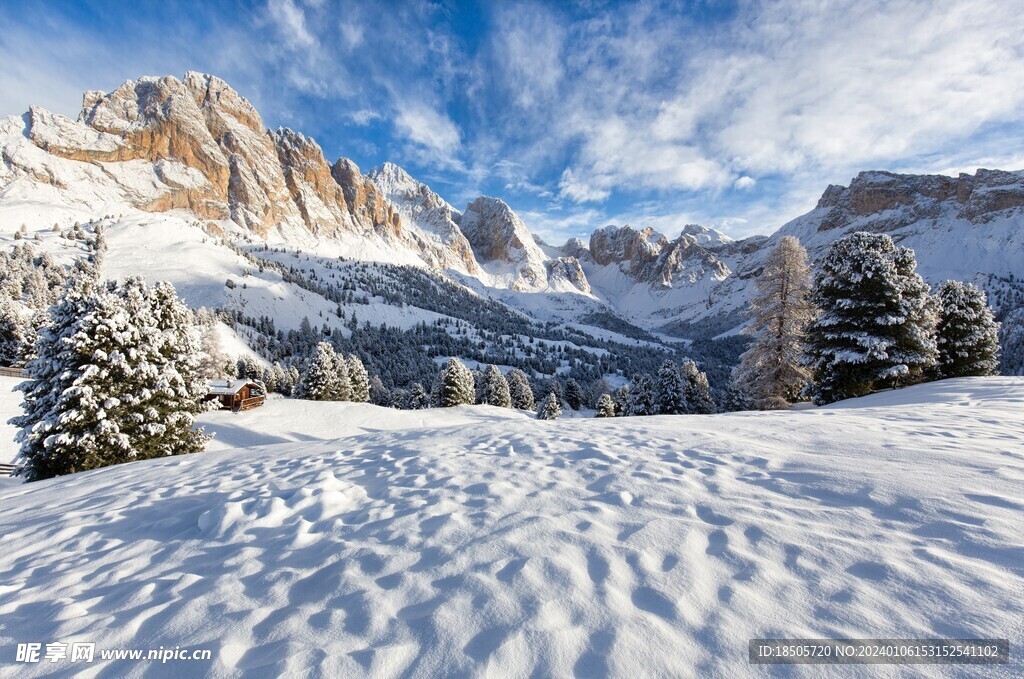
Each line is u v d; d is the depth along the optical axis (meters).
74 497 7.55
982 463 4.44
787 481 4.54
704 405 37.72
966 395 10.56
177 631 2.79
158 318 16.58
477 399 58.09
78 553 4.57
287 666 2.37
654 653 2.28
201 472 8.46
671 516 3.86
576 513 4.10
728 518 3.71
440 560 3.38
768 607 2.54
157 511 5.71
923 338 16.05
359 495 5.30
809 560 2.96
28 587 3.77
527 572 3.06
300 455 9.05
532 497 4.67
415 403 58.69
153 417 15.30
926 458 4.79
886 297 16.34
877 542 3.10
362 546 3.76
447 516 4.26
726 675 2.10
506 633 2.49
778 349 20.00
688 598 2.67
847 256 17.72
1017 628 2.16
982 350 21.59
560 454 6.75
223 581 3.40
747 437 6.75
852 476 4.41
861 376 16.73
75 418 13.70
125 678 2.43
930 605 2.41
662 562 3.09
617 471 5.45
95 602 3.30
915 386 14.26
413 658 2.38
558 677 2.18
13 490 9.50
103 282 15.66
